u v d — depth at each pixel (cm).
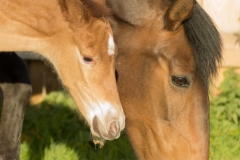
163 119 1090
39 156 1356
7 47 1082
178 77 1073
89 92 1035
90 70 1030
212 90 1441
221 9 1672
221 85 1552
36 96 1652
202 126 1079
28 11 1055
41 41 1071
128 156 1366
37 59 1620
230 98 1513
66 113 1538
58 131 1456
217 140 1414
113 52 1033
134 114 1106
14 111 1175
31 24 1059
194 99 1080
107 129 1020
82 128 1484
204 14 1090
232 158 1362
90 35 1021
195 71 1077
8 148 1160
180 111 1081
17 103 1177
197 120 1079
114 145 1409
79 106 1052
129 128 1120
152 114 1093
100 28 1022
